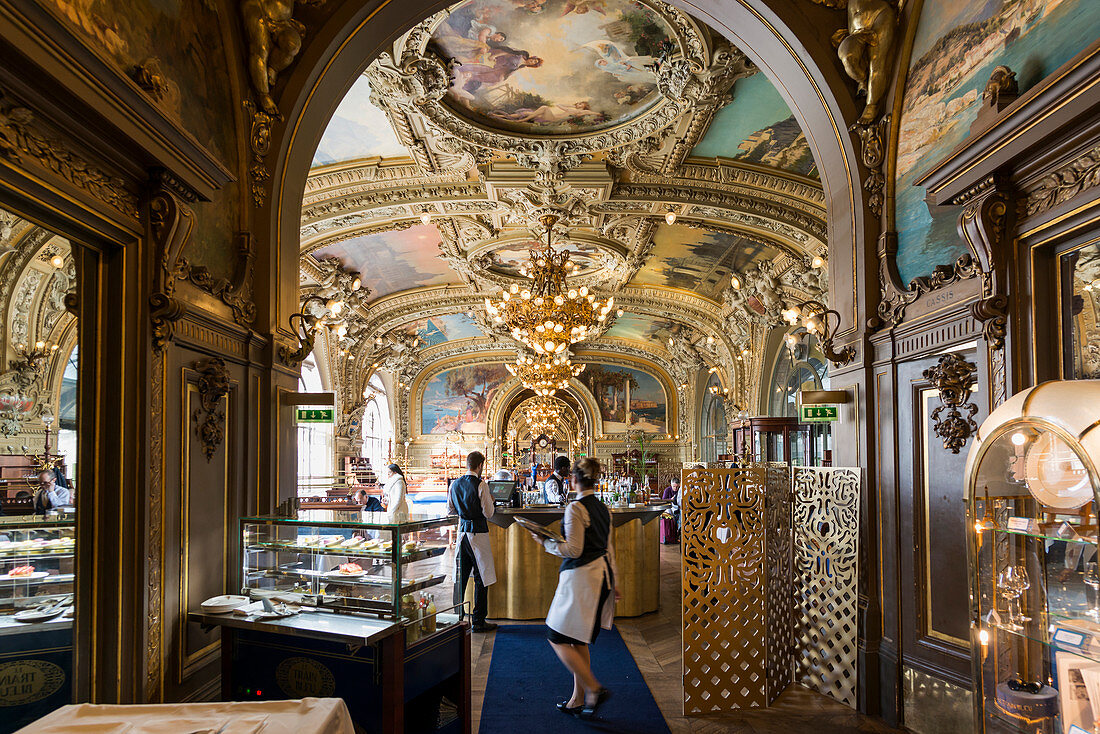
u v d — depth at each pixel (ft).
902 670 14.80
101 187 9.86
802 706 16.03
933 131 14.46
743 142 30.07
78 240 9.92
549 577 23.93
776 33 17.28
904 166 15.65
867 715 15.37
